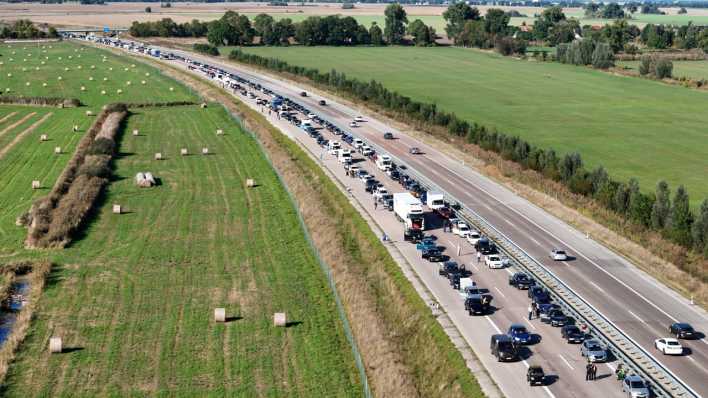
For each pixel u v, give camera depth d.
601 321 69.50
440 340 64.81
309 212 103.50
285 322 69.62
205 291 77.38
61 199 106.69
